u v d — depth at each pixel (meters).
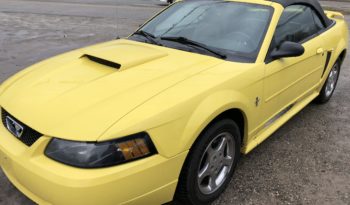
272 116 3.61
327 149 3.97
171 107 2.42
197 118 2.52
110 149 2.20
